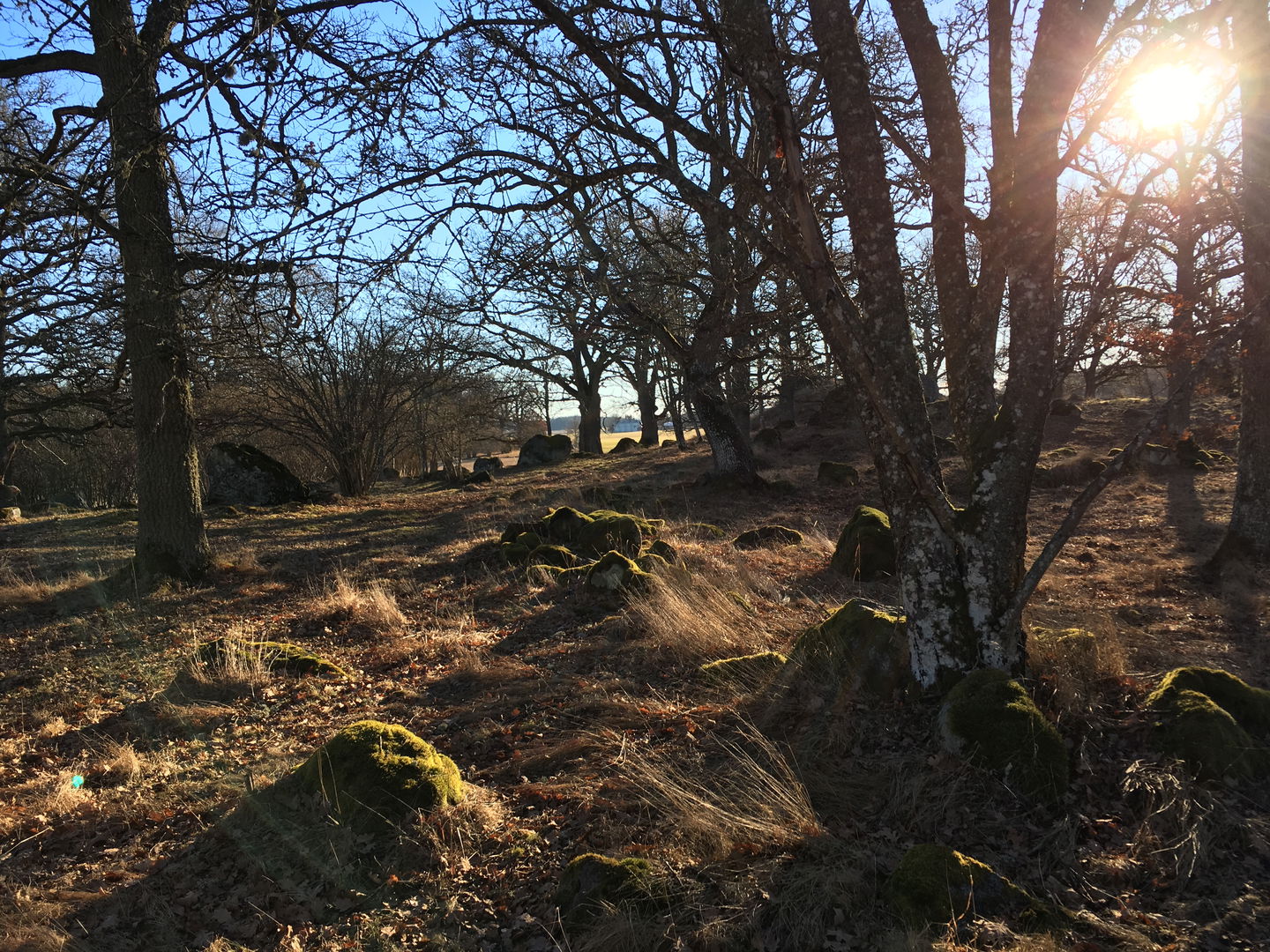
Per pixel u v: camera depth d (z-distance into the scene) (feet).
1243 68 22.50
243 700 19.26
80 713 19.61
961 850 10.90
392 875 11.64
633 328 26.99
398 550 39.70
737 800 12.46
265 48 15.58
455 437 110.32
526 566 31.91
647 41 15.15
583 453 101.65
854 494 49.75
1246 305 23.72
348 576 33.17
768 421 94.43
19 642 26.20
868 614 16.30
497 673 19.77
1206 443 56.18
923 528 13.84
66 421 75.56
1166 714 12.80
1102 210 16.69
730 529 40.04
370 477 71.87
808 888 10.28
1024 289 13.20
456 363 63.87
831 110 13.56
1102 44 14.03
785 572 29.04
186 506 34.19
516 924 10.47
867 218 13.37
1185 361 22.00
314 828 12.88
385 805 12.84
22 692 21.36
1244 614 20.54
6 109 29.32
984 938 9.15
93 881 12.42
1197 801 11.07
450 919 10.76
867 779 12.65
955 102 14.07
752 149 21.45
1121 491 42.52
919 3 13.98
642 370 82.58
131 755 16.20
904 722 13.85
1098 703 13.69
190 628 26.71
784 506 46.78
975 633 13.73
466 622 25.07
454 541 40.98
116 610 29.60
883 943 9.32
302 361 62.59
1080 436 66.28
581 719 16.70
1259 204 23.41
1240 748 11.93
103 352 38.52
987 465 13.61
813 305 13.17
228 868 12.43
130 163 19.98
